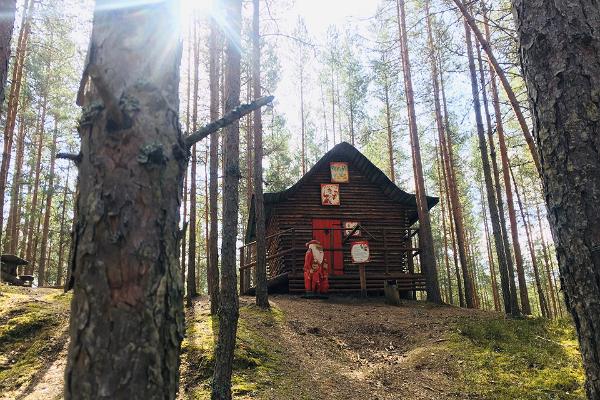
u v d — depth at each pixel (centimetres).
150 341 187
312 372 755
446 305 1395
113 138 204
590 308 251
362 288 1434
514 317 1102
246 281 1970
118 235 193
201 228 3145
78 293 192
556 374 726
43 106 2178
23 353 813
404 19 1591
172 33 232
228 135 776
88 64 222
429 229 1511
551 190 278
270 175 2716
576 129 267
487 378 733
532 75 294
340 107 2820
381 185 1761
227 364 614
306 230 1667
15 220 2030
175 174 218
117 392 178
